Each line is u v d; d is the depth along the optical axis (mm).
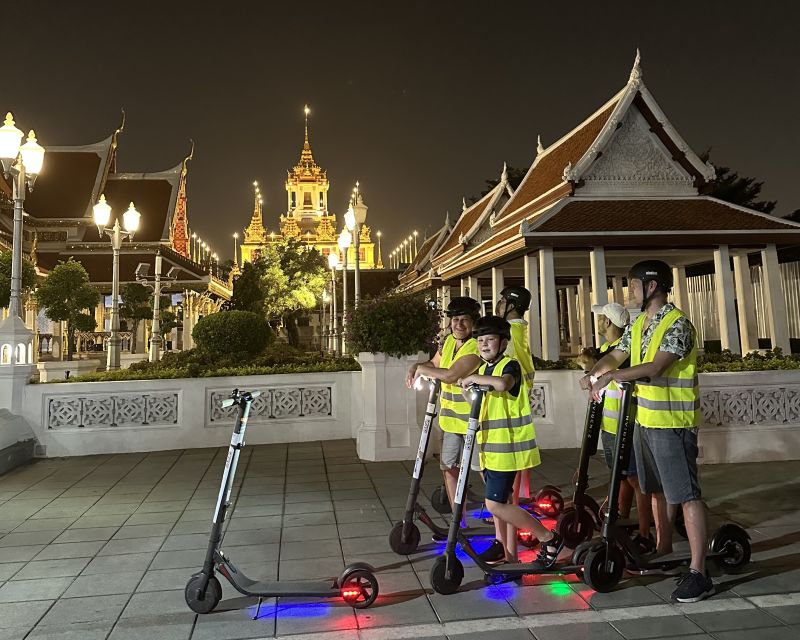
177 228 53375
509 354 4902
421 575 4402
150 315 28312
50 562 4738
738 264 18641
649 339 4227
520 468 4098
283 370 10125
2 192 35312
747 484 6656
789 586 4062
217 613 3855
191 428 9438
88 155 40844
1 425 8211
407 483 7055
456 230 31203
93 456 8953
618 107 16688
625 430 4418
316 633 3564
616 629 3531
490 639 3441
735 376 7844
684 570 4363
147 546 5074
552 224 15562
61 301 21156
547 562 4184
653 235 15508
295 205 117562
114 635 3574
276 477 7445
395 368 8414
